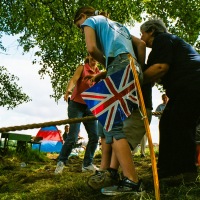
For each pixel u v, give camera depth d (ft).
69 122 9.29
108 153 11.27
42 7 37.93
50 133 55.36
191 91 9.77
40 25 39.34
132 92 8.85
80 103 16.15
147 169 15.20
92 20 9.70
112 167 10.18
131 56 8.58
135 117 9.40
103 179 10.13
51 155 40.27
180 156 10.18
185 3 36.76
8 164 21.38
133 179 8.80
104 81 8.89
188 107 9.93
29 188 12.60
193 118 10.13
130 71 8.88
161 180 10.16
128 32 10.21
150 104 10.46
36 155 28.12
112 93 8.83
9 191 12.73
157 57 9.78
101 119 8.77
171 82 10.06
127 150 8.80
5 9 39.96
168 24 37.65
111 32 9.57
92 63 16.58
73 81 16.14
